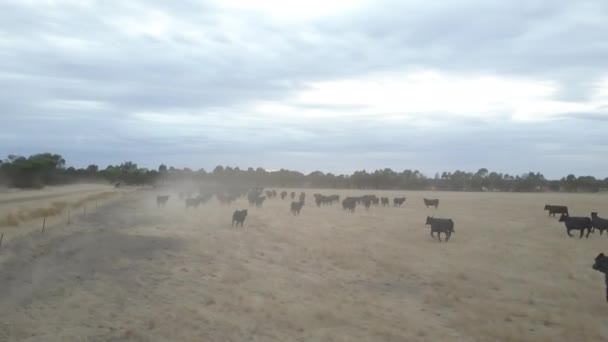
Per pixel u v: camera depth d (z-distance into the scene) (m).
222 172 162.00
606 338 10.52
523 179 142.12
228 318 11.05
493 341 10.24
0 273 13.87
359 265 18.16
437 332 10.73
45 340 9.02
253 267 17.05
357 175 148.50
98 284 13.61
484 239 26.64
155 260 17.64
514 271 17.73
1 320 9.97
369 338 10.13
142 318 10.72
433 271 17.45
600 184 135.75
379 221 35.91
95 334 9.51
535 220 38.69
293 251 20.86
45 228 24.45
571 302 13.44
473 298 13.78
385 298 13.61
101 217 33.34
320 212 43.41
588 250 22.67
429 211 47.44
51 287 12.96
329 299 13.13
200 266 16.86
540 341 10.24
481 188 142.00
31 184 86.38
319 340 9.92
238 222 30.94
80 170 133.25
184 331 10.01
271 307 12.04
